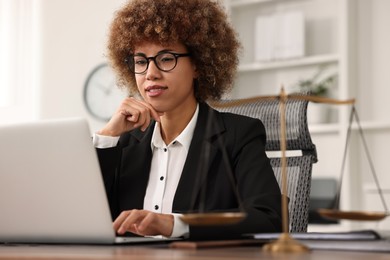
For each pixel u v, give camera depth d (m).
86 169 1.38
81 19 5.11
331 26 4.39
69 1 5.13
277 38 4.46
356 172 4.21
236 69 2.14
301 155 2.07
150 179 1.91
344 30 4.18
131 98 1.95
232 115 1.94
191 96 1.96
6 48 5.20
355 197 4.18
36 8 5.14
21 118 5.13
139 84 1.92
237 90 4.72
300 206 2.02
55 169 1.40
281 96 1.22
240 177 1.78
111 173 1.89
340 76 4.18
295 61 4.40
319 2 4.45
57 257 1.04
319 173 4.32
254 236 1.38
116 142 1.91
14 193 1.45
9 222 1.48
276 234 1.35
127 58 2.04
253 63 4.68
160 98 1.88
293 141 2.07
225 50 2.07
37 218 1.44
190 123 1.93
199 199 1.79
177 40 1.89
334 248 1.19
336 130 4.19
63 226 1.42
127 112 1.92
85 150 1.37
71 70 5.09
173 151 1.92
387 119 4.14
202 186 1.80
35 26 5.14
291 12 4.42
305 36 4.46
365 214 1.18
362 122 4.10
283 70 4.58
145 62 1.90
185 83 1.91
